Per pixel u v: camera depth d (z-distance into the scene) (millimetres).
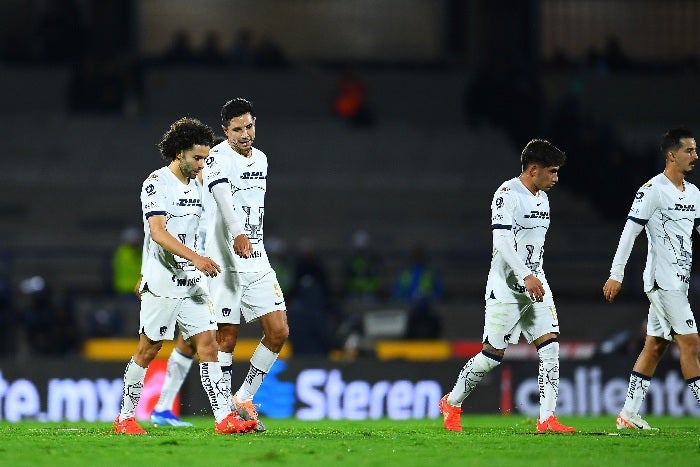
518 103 96125
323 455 24875
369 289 70750
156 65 103812
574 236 83688
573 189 88562
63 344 63906
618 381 50688
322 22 110375
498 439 29328
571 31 104562
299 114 102875
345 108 99250
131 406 30844
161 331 30016
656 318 33594
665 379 50469
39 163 92562
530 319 31703
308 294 60844
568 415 50156
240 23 109938
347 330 63062
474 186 91062
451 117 103312
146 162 93625
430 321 63500
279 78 104250
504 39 105062
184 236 29906
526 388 51250
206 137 29578
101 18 104688
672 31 103938
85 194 89000
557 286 78625
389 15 110375
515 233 31328
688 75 102938
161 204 29375
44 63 103438
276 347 31875
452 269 80312
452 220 87438
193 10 109312
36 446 26688
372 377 49906
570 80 100875
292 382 49312
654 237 32875
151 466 22641
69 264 79750
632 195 85375
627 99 101312
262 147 95812
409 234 84625
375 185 91188
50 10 105688
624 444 28062
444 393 50312
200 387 47750
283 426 38000
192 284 29875
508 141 96625
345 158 95062
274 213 87188
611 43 102688
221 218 31516
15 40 103750
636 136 97688
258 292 31641
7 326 65312
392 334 63406
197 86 102750
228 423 30203
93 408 49031
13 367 48938
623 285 74375
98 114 99375
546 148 31156
